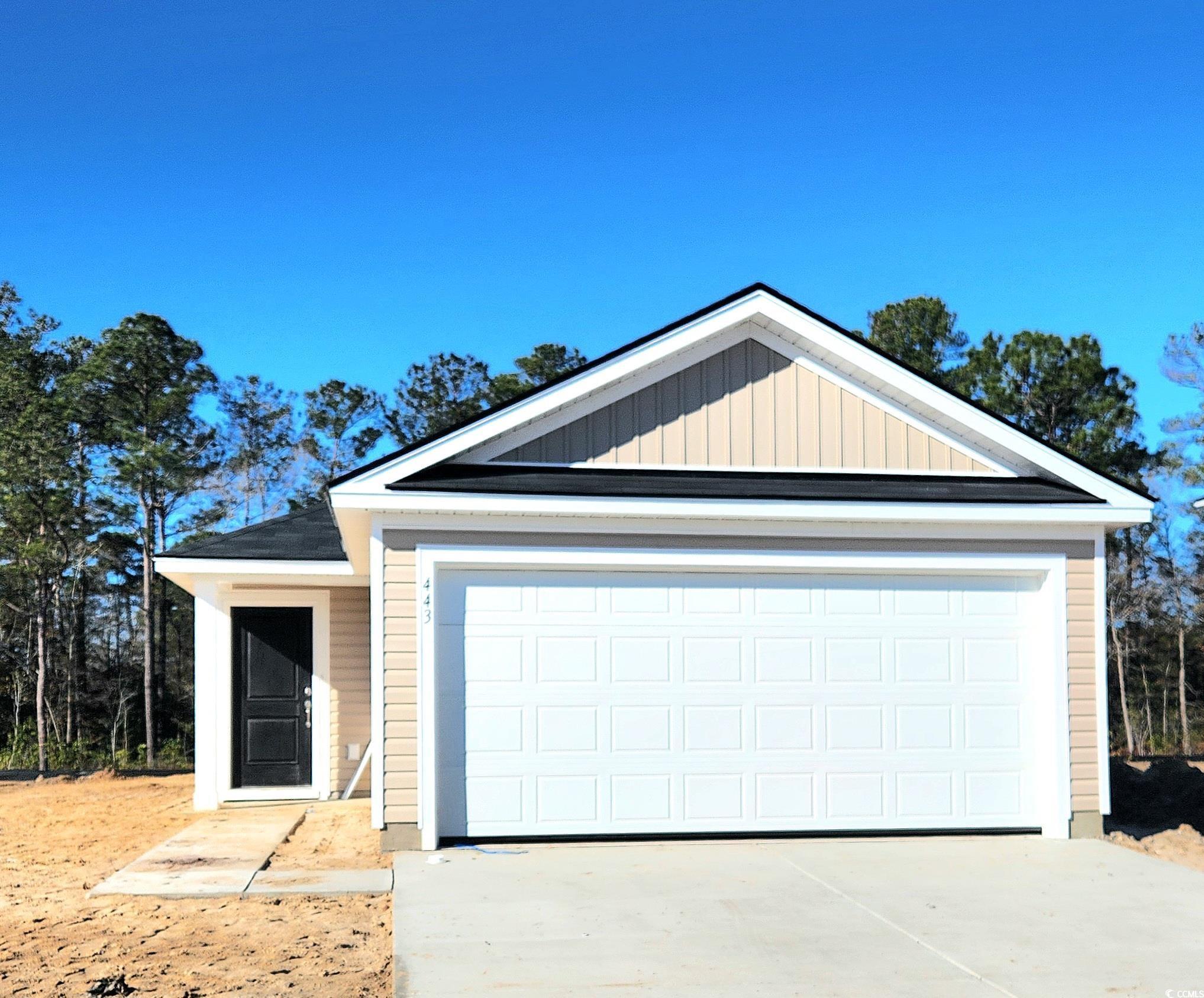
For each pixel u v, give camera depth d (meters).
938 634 11.12
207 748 14.95
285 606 16.05
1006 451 11.69
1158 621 38.31
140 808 15.21
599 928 7.52
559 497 10.34
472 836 10.38
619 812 10.57
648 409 11.24
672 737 10.70
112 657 42.94
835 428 11.52
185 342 42.22
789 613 10.95
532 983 6.39
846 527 10.95
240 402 48.34
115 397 41.28
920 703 11.03
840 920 7.79
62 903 8.34
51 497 37.28
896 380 11.40
